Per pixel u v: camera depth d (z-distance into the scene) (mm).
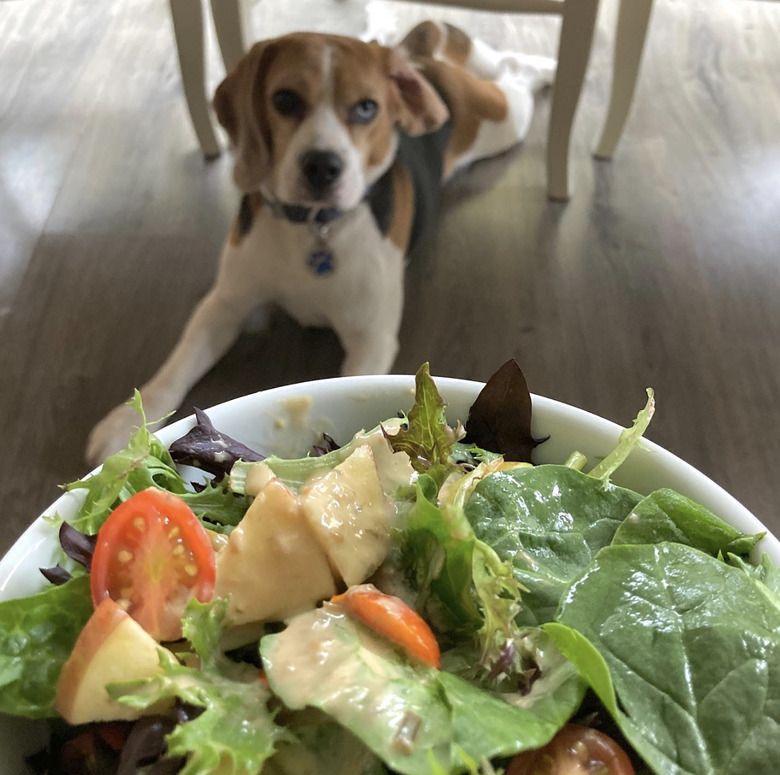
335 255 484
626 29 648
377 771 164
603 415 512
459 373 533
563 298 591
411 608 186
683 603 176
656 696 166
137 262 593
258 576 185
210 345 510
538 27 899
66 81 769
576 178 708
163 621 180
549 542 202
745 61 861
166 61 797
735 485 474
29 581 193
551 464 230
